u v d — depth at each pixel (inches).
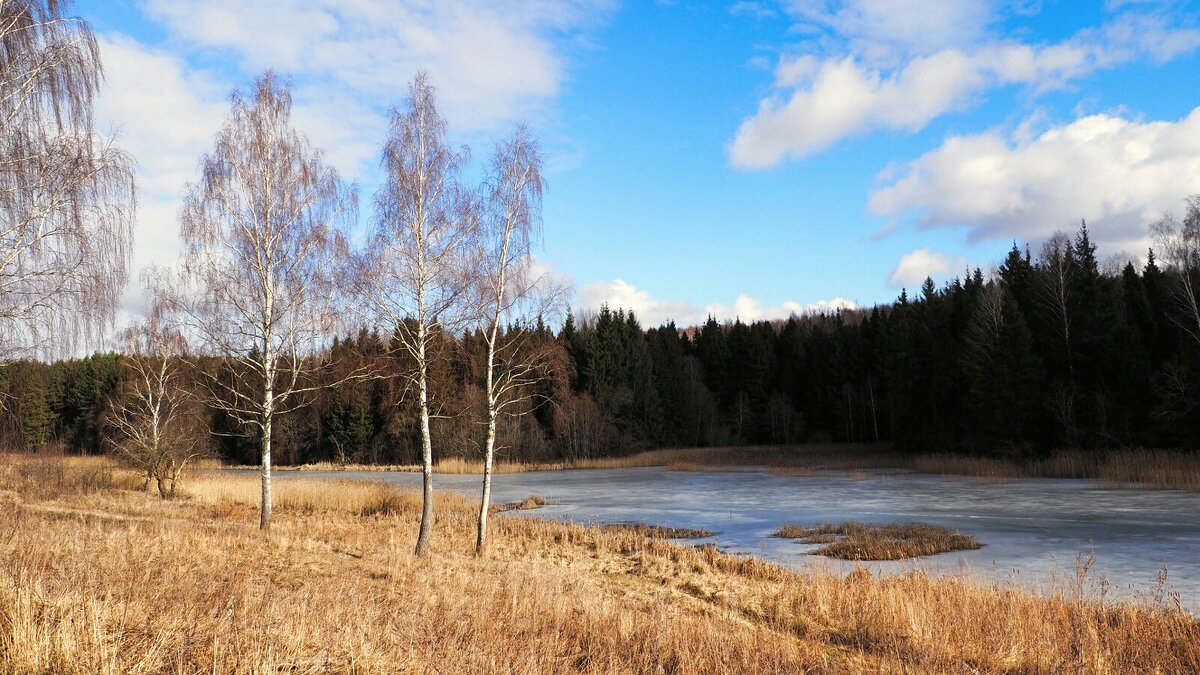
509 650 337.7
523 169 677.3
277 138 735.1
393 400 699.4
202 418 1280.8
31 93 381.1
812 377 3599.9
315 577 472.7
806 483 1743.4
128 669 237.8
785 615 493.7
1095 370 1973.4
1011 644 406.0
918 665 381.4
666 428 3358.8
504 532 874.1
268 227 721.0
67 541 448.5
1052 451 1883.6
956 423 2319.1
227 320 714.8
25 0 374.6
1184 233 1765.5
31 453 1214.9
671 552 757.9
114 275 418.3
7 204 370.9
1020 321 2028.8
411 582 481.7
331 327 729.0
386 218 629.0
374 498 1214.3
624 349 3243.1
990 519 1035.9
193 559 466.0
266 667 253.3
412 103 636.7
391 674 284.0
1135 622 424.2
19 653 229.6
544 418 2871.6
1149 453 1678.2
